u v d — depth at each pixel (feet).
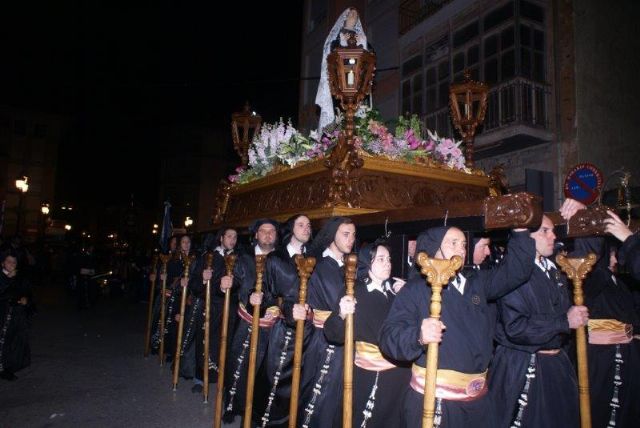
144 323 40.91
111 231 159.43
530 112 36.58
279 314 14.87
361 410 11.52
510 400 10.38
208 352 18.97
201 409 18.16
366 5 55.36
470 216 10.61
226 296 15.92
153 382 21.91
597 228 10.73
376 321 11.59
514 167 39.78
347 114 16.15
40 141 140.67
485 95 21.50
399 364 11.47
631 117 38.55
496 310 10.96
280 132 21.06
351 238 12.87
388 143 17.11
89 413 17.53
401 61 48.83
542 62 37.60
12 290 21.67
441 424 9.05
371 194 16.16
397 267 12.97
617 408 12.82
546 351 10.68
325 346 12.87
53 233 117.60
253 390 14.52
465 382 9.27
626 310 13.30
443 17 43.55
